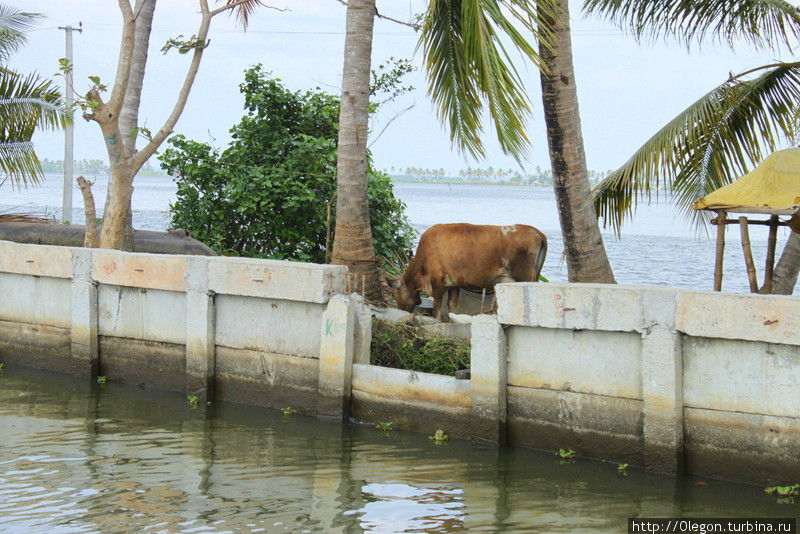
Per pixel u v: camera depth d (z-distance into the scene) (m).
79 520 7.33
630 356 8.62
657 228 67.00
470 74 11.79
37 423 10.44
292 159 15.62
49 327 13.16
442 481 8.41
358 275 11.98
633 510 7.60
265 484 8.30
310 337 10.74
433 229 12.53
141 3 14.95
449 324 11.43
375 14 12.71
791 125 13.14
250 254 15.33
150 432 10.10
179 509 7.61
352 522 7.34
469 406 9.61
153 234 14.73
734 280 26.28
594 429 8.91
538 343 9.22
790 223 10.50
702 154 13.29
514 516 7.48
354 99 11.89
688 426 8.37
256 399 11.25
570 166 12.14
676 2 13.28
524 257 12.14
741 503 7.70
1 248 13.43
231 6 14.00
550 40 11.85
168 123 13.88
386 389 10.20
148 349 12.20
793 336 7.61
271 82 15.87
